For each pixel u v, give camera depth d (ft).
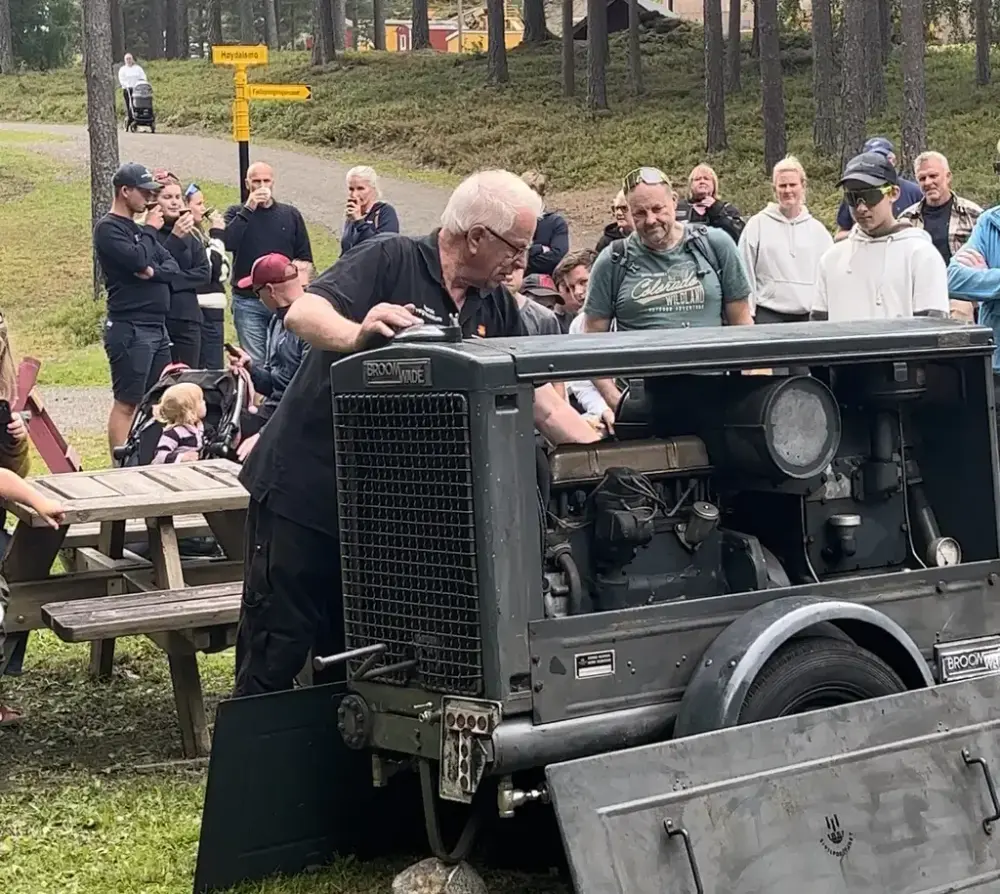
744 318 19.10
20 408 24.52
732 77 119.44
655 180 18.52
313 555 13.75
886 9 131.13
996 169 23.34
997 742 12.30
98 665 20.54
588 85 117.91
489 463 11.01
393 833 13.74
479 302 13.67
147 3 221.05
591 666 11.30
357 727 12.28
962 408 13.87
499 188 13.11
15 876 13.35
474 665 11.21
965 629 13.30
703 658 11.66
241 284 32.76
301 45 257.14
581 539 12.23
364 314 13.25
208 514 19.52
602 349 11.47
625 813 10.25
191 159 110.01
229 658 21.63
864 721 11.57
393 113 121.90
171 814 14.98
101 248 31.24
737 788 10.76
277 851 13.14
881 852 11.34
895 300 19.62
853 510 13.65
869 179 19.51
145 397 24.49
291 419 13.76
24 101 141.38
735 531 13.21
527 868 13.61
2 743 17.95
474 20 250.57
